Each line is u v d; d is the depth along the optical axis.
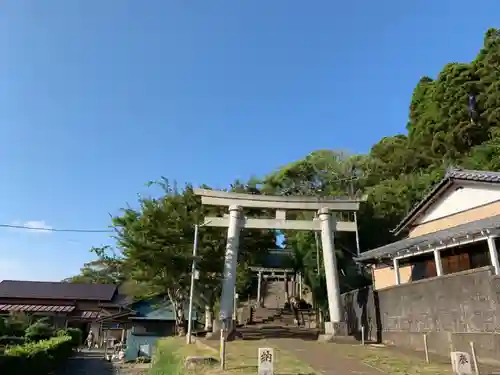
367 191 41.09
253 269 43.28
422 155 47.22
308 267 34.84
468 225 18.41
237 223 24.88
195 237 25.16
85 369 29.16
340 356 14.90
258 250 32.28
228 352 15.62
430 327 16.23
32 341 31.88
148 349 34.81
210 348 17.55
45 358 22.45
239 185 33.81
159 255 26.02
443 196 23.55
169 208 28.23
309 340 21.78
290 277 52.16
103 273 66.19
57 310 48.56
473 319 13.77
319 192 45.88
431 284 16.44
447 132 45.41
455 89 45.28
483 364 12.45
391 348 17.67
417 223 25.39
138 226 26.69
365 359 14.09
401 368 12.16
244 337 23.23
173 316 37.22
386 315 20.02
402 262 22.97
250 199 25.34
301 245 35.59
